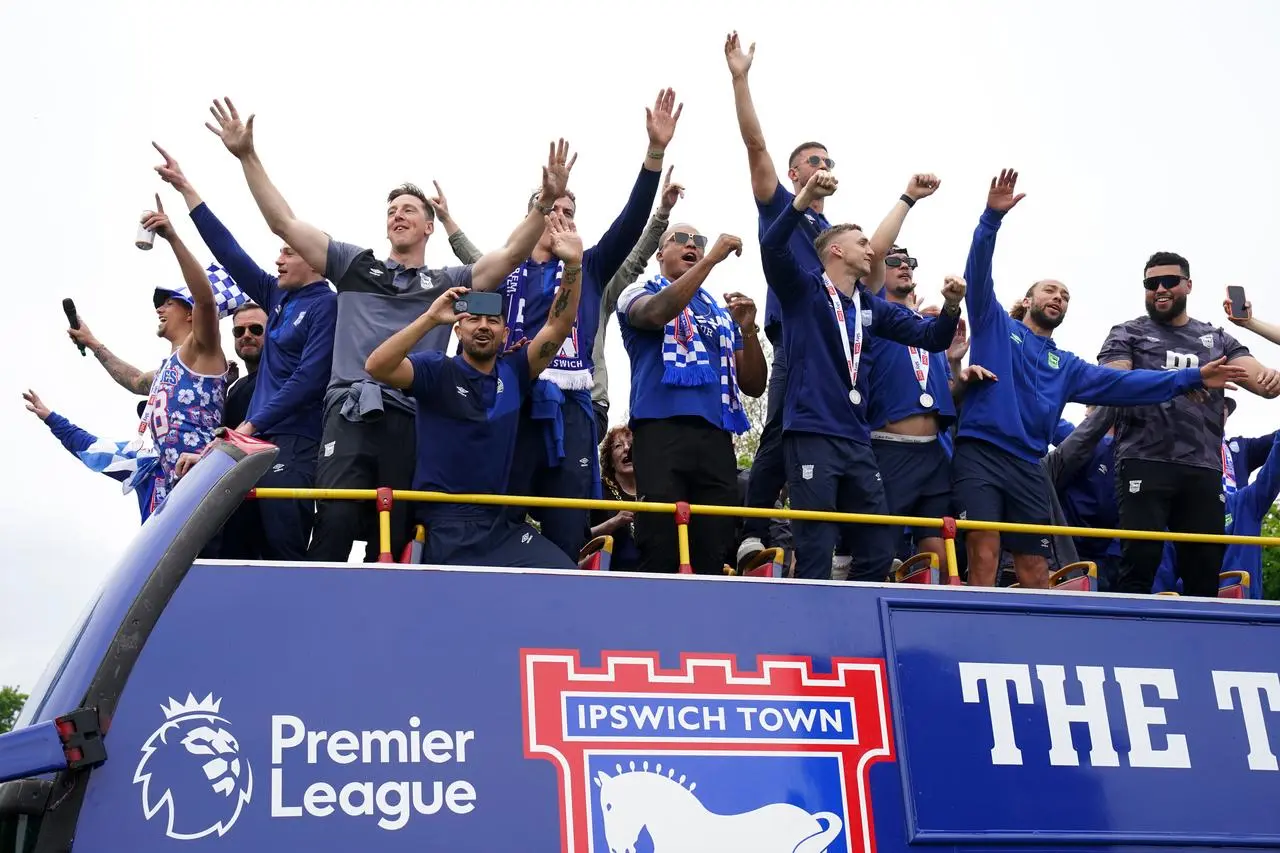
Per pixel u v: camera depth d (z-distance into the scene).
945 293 7.90
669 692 5.93
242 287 8.12
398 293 7.44
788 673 6.12
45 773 5.22
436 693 5.68
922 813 6.07
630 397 7.95
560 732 5.75
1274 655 6.84
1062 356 8.68
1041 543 8.28
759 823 5.84
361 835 5.42
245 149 7.52
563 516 7.54
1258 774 6.58
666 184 8.36
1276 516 19.23
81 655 5.41
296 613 5.68
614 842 5.65
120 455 8.27
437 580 5.88
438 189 8.91
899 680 6.26
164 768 5.33
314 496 6.36
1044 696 6.44
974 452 8.32
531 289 7.85
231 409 8.36
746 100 8.28
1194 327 9.16
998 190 8.33
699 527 7.66
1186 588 8.79
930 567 7.33
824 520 7.16
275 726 5.49
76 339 9.39
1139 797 6.40
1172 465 8.70
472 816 5.54
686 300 7.63
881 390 8.35
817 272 8.33
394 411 7.21
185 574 5.64
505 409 7.00
